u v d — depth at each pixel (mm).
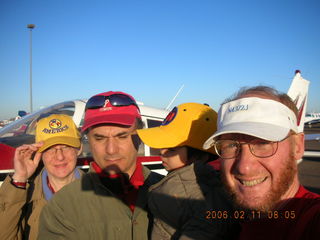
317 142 10305
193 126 791
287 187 464
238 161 493
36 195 866
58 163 887
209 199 561
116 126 725
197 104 869
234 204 520
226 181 519
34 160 840
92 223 659
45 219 675
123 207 680
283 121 474
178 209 588
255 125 468
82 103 1834
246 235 497
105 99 746
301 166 5086
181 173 631
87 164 1663
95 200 676
